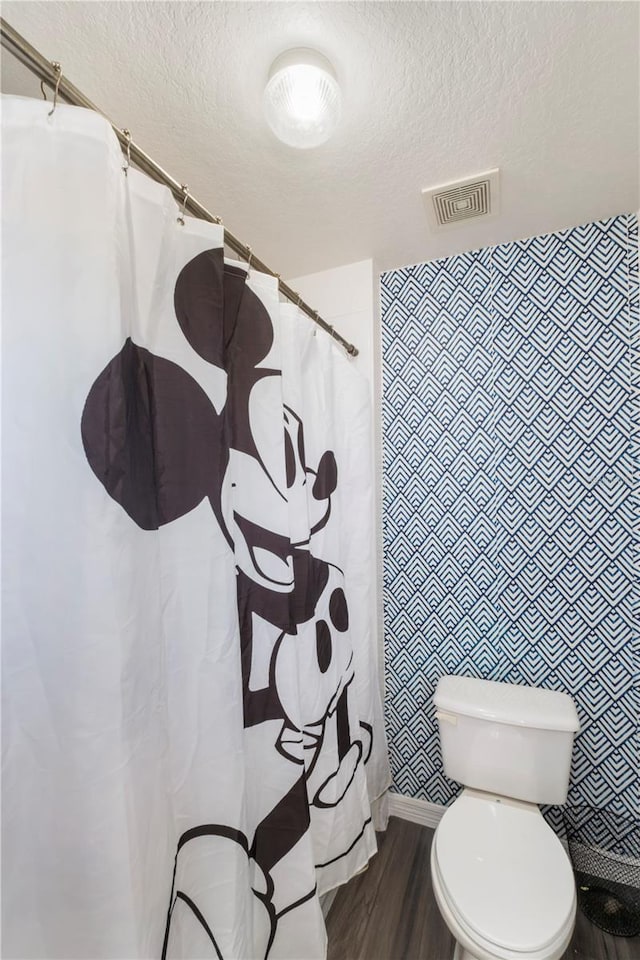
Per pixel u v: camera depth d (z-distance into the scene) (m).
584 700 1.45
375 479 1.64
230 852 0.82
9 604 0.56
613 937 1.22
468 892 0.99
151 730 0.68
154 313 0.75
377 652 1.65
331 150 1.11
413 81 0.92
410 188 1.27
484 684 1.50
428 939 1.22
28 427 0.57
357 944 1.21
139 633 0.66
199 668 0.81
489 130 1.06
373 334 1.68
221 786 0.82
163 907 0.69
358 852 1.32
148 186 0.73
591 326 1.45
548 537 1.50
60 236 0.59
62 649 0.58
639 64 0.89
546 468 1.50
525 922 0.92
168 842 0.72
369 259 1.67
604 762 1.42
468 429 1.61
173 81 0.91
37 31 0.81
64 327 0.59
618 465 1.41
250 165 1.16
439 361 1.66
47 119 0.59
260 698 0.99
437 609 1.66
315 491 1.31
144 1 0.76
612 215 1.41
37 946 0.57
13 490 0.57
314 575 1.28
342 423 1.52
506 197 1.31
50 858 0.58
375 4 0.78
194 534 0.80
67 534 0.59
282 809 0.99
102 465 0.60
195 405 0.81
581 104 0.98
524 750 1.29
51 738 0.58
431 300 1.67
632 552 1.39
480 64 0.89
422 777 1.69
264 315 1.04
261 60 0.87
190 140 1.07
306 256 1.64
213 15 0.79
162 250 0.76
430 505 1.67
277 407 1.04
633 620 1.39
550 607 1.49
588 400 1.45
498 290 1.57
